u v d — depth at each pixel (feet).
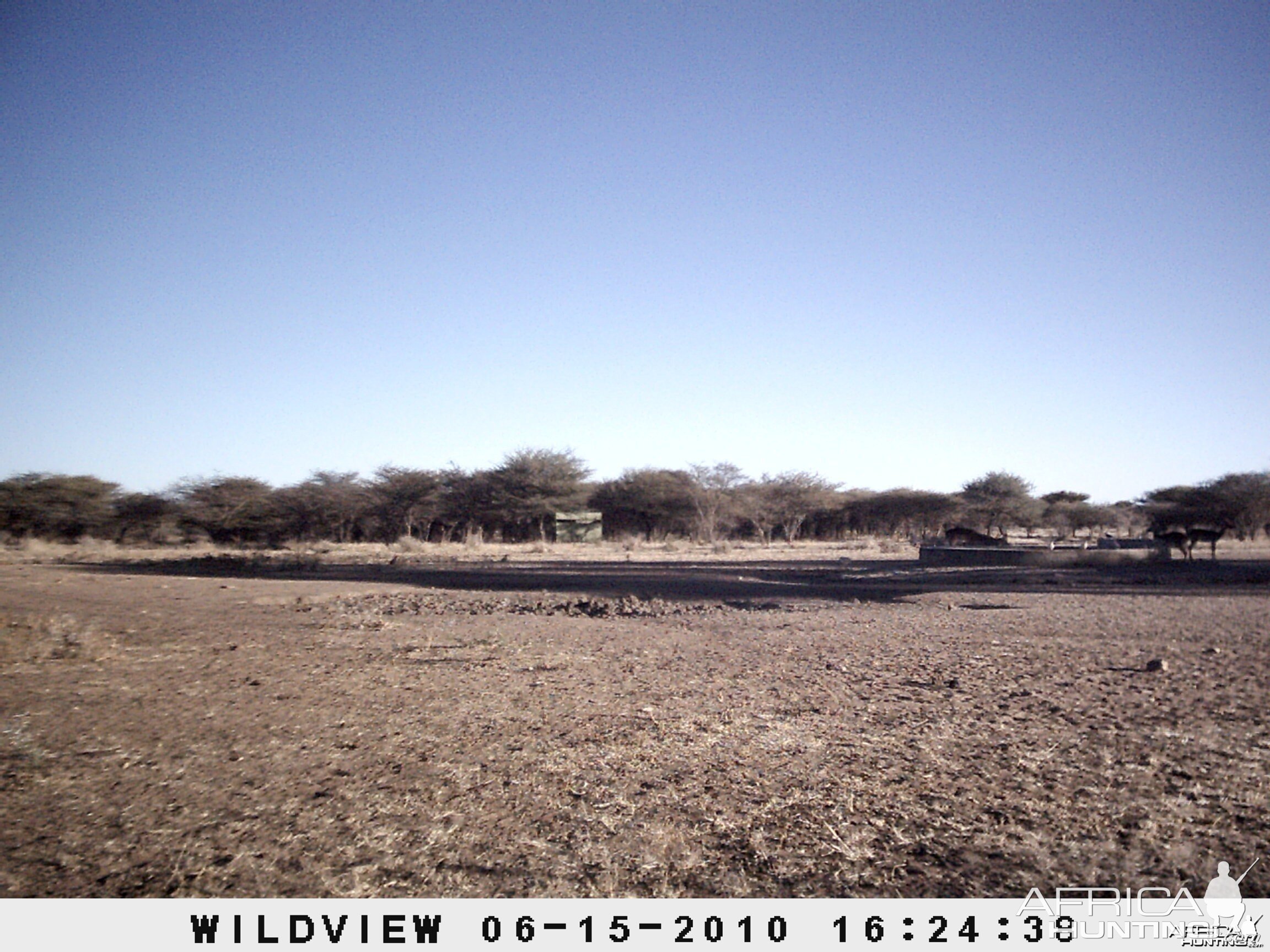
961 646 51.55
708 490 274.36
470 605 81.51
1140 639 53.62
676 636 58.34
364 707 35.14
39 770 26.07
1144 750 27.40
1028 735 29.43
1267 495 223.51
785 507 273.33
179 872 18.42
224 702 36.42
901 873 18.24
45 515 241.55
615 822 21.04
